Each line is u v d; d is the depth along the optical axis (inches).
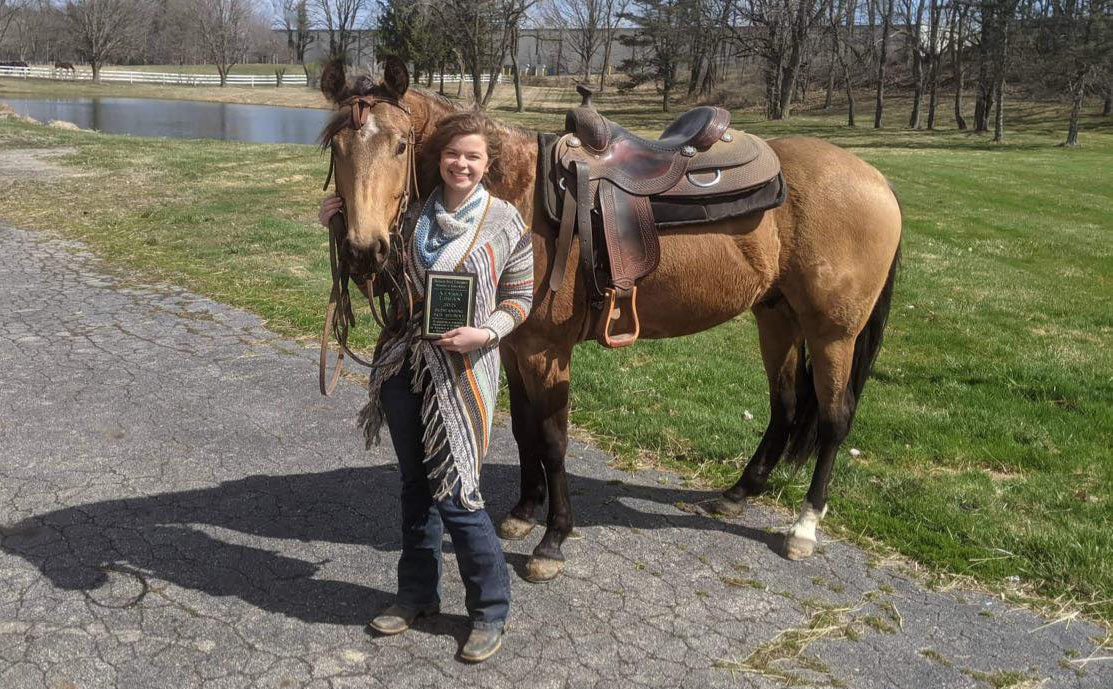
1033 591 127.6
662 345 256.8
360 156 94.0
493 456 168.7
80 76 2421.3
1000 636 116.0
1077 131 1366.9
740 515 149.1
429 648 107.7
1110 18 1272.1
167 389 195.3
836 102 1923.0
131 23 2856.8
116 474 151.2
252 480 151.9
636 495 154.8
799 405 148.4
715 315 133.3
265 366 214.8
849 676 106.3
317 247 362.6
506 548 133.3
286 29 3065.9
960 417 202.5
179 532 132.3
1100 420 201.5
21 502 139.2
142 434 169.5
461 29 1644.9
